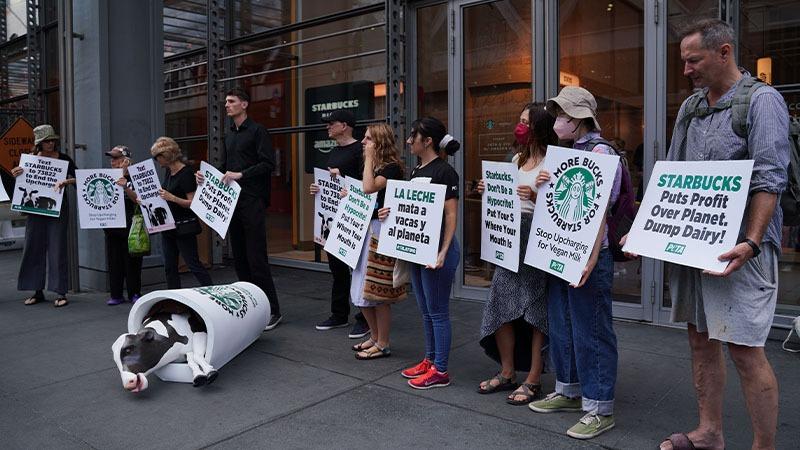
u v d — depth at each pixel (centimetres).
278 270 878
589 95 339
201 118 973
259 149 557
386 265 460
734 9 506
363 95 788
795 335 490
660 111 542
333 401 393
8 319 621
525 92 631
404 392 406
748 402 278
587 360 337
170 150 588
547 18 610
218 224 546
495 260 381
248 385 423
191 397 403
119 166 657
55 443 341
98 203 654
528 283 371
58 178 661
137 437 346
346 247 477
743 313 269
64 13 727
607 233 331
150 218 598
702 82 281
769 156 259
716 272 258
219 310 433
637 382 414
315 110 848
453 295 682
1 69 1384
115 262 676
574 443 327
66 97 732
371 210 457
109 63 751
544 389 406
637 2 557
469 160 673
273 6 875
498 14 645
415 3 699
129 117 771
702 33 275
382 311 476
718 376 306
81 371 460
